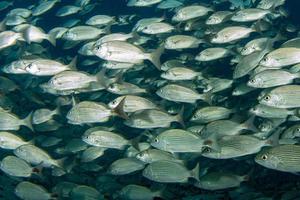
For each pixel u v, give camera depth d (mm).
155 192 1575
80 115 1708
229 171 1635
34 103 2363
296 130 1533
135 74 2373
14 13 3025
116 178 1873
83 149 1948
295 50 1635
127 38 2244
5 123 1839
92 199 1656
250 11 2205
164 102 1938
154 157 1556
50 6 2988
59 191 1670
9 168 1713
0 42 2143
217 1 2951
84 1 3154
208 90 1927
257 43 2018
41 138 2141
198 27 2387
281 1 2473
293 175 1708
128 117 1641
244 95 2055
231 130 1578
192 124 1800
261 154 1248
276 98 1480
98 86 1971
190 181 1739
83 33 2445
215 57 2084
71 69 1924
